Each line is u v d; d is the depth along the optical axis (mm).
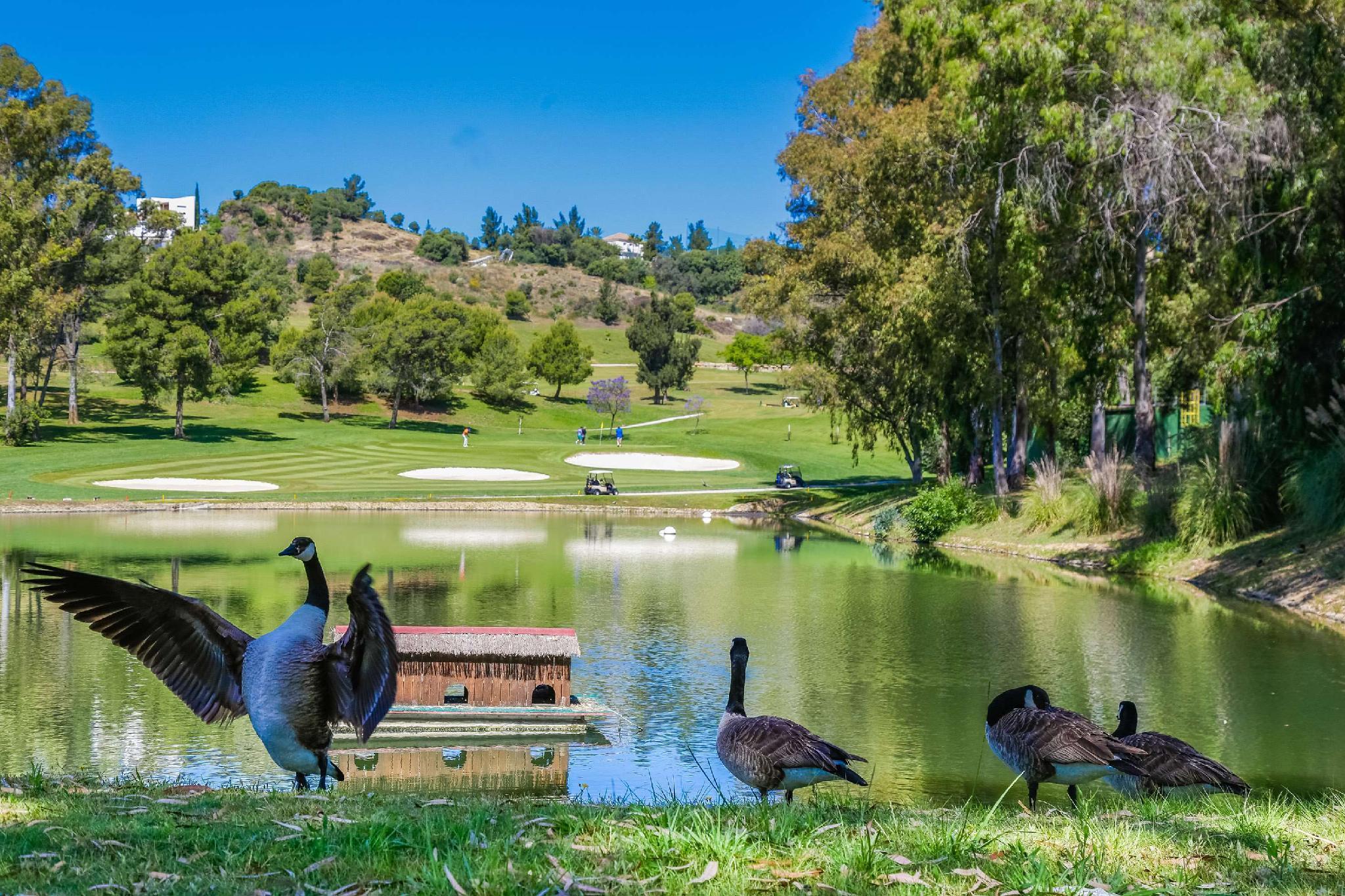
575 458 96688
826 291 59188
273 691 7000
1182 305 42531
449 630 20422
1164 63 35031
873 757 16719
